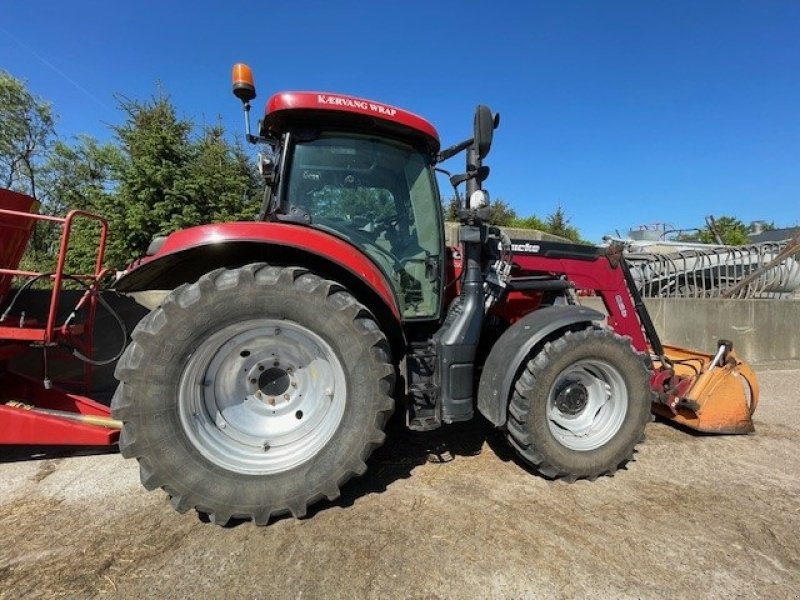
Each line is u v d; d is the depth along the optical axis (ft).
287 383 7.77
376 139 9.18
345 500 7.83
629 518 7.45
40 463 9.02
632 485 8.61
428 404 8.54
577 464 8.56
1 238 8.87
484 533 6.93
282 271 7.30
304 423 7.70
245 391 7.61
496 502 7.84
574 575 6.07
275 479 7.08
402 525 7.11
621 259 11.35
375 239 9.27
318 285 7.34
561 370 8.59
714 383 10.86
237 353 7.49
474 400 10.09
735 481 8.83
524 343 8.48
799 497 8.25
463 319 8.74
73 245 27.25
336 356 7.48
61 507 7.49
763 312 20.62
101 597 5.57
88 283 13.08
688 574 6.15
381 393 7.51
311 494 7.18
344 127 8.98
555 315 8.94
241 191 32.81
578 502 7.93
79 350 11.82
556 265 10.73
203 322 6.95
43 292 11.37
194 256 7.99
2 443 8.29
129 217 27.12
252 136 9.29
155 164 28.76
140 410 6.69
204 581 5.84
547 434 8.45
